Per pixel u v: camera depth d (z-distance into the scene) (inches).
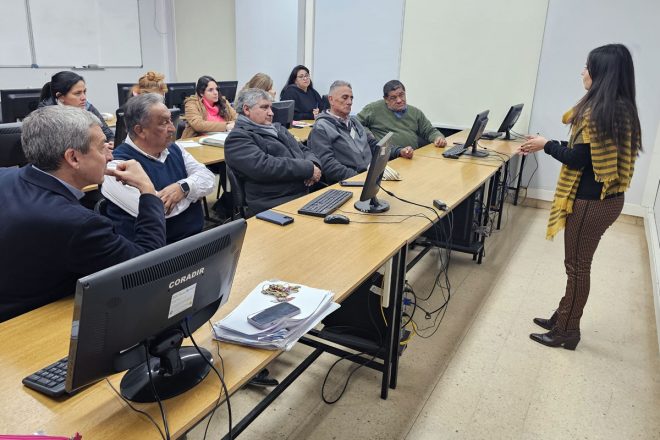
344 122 131.0
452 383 85.5
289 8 243.3
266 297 53.9
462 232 135.0
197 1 274.8
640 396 83.1
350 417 76.6
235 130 109.2
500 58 190.1
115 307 34.2
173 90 181.3
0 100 128.6
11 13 209.0
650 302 116.8
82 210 51.1
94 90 245.6
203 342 47.6
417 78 207.3
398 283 77.9
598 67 80.6
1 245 50.4
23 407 38.2
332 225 81.3
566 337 95.5
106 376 37.3
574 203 87.6
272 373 86.7
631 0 164.9
